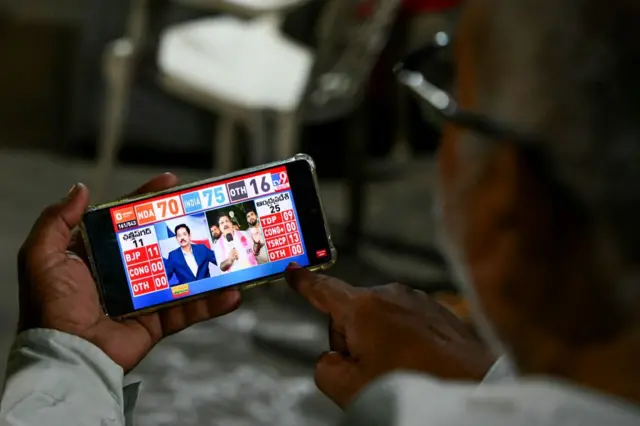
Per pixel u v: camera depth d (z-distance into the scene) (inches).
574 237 18.7
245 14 109.2
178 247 39.8
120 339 38.5
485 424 18.7
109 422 34.6
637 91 17.7
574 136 18.0
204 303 40.3
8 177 164.7
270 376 90.0
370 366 30.8
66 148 187.5
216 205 40.4
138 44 108.7
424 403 19.4
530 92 18.6
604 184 17.8
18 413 33.4
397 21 108.5
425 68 24.2
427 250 133.1
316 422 80.8
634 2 17.9
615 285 18.2
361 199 127.0
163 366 90.6
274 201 41.0
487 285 20.1
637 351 18.4
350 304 31.9
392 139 190.9
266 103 105.6
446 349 30.1
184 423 78.7
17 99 199.2
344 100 108.9
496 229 19.9
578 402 18.4
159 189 41.5
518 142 18.8
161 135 183.2
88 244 38.9
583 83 18.0
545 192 18.7
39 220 38.3
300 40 114.0
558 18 18.3
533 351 19.7
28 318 38.1
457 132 21.5
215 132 186.4
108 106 112.8
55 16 211.0
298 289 33.4
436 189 23.1
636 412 18.3
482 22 19.8
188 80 107.4
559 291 19.0
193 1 108.9
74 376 34.9
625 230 17.9
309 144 182.5
